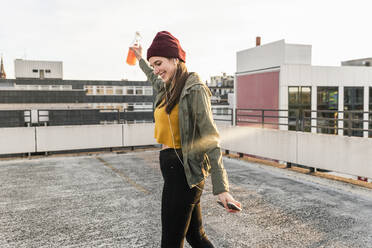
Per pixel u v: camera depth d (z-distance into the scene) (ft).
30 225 12.99
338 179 20.52
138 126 33.09
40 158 28.71
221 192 4.82
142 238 11.69
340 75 102.68
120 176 21.57
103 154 30.94
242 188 18.45
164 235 5.73
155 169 23.91
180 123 5.31
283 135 24.30
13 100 240.32
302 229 12.44
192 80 5.28
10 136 28.35
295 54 96.48
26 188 18.60
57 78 312.50
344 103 103.91
